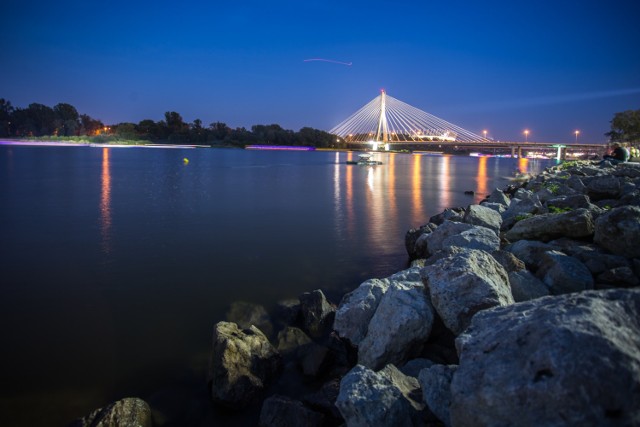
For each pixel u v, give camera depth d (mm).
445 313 5609
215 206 26641
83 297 10430
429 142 152000
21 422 5836
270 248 15391
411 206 28062
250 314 9188
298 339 7840
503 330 3531
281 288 11008
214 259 13844
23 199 28219
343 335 7051
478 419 3059
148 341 8148
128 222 20516
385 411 4168
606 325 3053
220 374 6074
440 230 10930
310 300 8594
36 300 10219
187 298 10336
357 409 4207
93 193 32406
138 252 14719
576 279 6484
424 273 6371
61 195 30797
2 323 8953
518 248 8125
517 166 103125
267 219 21906
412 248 13664
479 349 3502
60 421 5871
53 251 14766
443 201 31250
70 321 9047
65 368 7199
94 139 197500
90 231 18203
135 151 141000
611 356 2801
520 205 13094
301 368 6863
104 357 7559
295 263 13375
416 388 4953
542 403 2816
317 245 15891
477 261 5977
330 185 43875
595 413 2662
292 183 45562
